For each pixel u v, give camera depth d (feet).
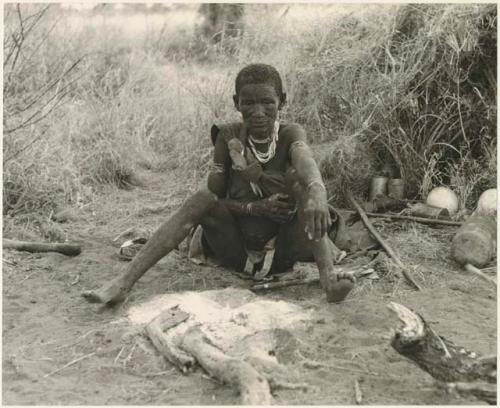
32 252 15.17
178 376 10.09
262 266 13.76
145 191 20.12
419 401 9.30
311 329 11.23
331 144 19.03
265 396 9.07
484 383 9.43
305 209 11.75
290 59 20.72
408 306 12.34
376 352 10.56
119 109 23.22
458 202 17.71
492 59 18.61
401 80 18.56
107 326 11.73
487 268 14.15
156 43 30.63
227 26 28.73
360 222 16.84
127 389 9.77
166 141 23.27
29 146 18.63
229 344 10.84
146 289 13.34
